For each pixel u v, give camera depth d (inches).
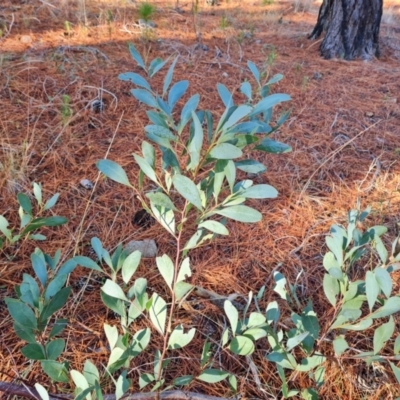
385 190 93.9
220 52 146.7
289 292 67.6
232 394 53.1
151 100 36.0
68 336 57.7
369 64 157.2
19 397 49.5
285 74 138.5
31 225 50.4
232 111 33.4
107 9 164.7
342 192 92.5
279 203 88.1
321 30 169.6
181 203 82.1
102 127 102.1
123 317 42.3
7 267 66.6
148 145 36.6
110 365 38.1
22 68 116.3
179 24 171.0
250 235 79.2
